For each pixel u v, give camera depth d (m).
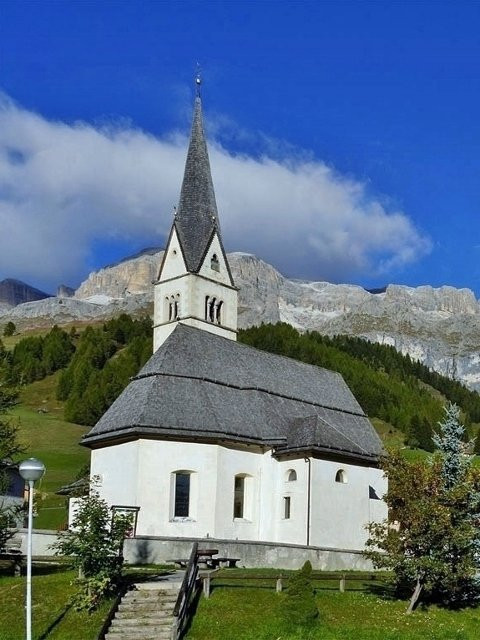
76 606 34.97
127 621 33.62
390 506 40.94
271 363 70.69
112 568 36.38
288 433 61.66
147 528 53.16
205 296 84.19
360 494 60.44
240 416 60.50
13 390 46.38
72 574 40.81
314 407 69.50
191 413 57.19
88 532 36.38
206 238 85.62
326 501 57.88
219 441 56.50
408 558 39.09
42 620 34.34
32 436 161.25
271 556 47.53
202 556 41.41
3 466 45.78
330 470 58.75
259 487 58.84
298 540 56.56
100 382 196.00
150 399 56.78
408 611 39.12
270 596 38.06
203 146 90.44
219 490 55.94
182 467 55.09
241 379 65.31
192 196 87.75
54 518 87.88
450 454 42.50
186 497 55.25
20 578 40.28
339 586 42.38
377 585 43.84
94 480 47.09
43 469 32.31
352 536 59.03
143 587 37.03
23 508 46.09
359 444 69.06
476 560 40.50
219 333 84.44
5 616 34.88
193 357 63.09
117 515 38.62
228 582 39.28
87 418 178.62
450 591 40.56
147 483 53.94
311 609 35.28
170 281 85.19
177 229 86.12
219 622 34.56
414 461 42.28
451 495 39.50
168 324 84.00
